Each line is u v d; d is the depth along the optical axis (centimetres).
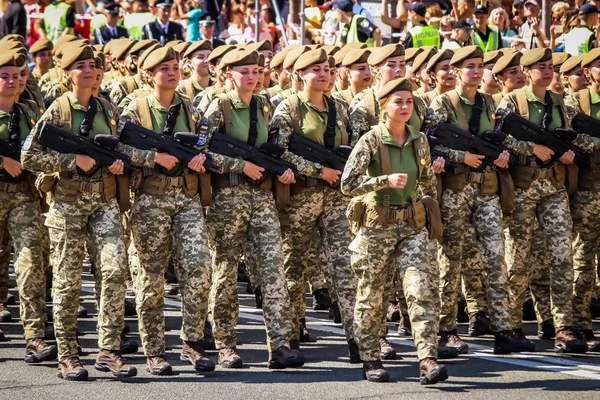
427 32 2064
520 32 2217
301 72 1260
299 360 1218
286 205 1252
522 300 1372
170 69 1206
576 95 1427
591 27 2016
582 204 1398
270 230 1231
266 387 1136
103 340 1176
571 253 1348
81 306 1552
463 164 1318
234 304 1241
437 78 1398
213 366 1203
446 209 1323
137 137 1182
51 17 2444
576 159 1380
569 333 1333
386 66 1338
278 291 1218
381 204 1145
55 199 1173
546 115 1365
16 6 2383
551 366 1240
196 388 1133
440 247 1330
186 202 1202
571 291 1340
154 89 1222
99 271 1177
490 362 1261
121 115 1208
